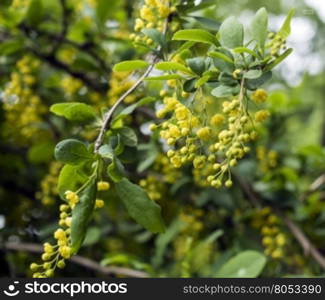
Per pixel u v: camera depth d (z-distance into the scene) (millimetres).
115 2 706
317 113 1539
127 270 652
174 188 678
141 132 680
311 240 753
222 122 439
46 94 776
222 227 739
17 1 692
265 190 721
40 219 810
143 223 439
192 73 436
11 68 737
